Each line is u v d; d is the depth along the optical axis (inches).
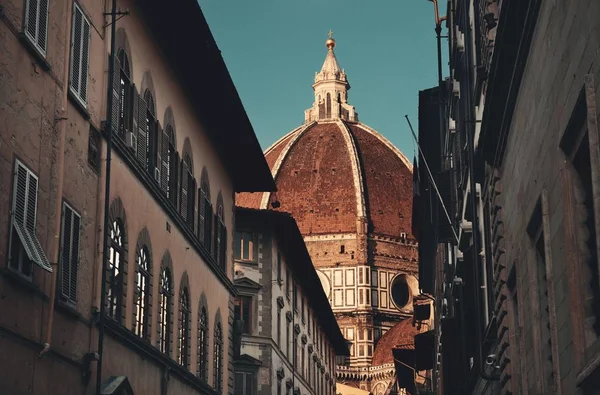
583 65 557.0
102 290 964.0
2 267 735.1
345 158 7691.9
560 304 668.7
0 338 733.3
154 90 1244.5
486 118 932.0
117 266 1068.5
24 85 792.3
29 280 789.2
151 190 1192.2
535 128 725.9
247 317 2610.7
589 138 538.6
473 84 1179.9
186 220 1389.0
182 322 1358.3
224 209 1706.4
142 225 1155.9
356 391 5610.2
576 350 607.5
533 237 791.7
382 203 7603.4
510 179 886.4
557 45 626.5
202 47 1312.7
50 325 833.5
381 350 7037.4
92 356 943.0
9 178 756.0
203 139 1541.6
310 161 7731.3
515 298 928.9
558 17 619.8
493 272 1026.1
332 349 4143.7
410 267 7455.7
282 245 2832.2
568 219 619.5
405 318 7327.8
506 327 932.0
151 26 1228.5
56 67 871.7
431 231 2412.6
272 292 2659.9
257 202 7632.9
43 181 832.3
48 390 843.4
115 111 1061.1
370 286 7253.9
